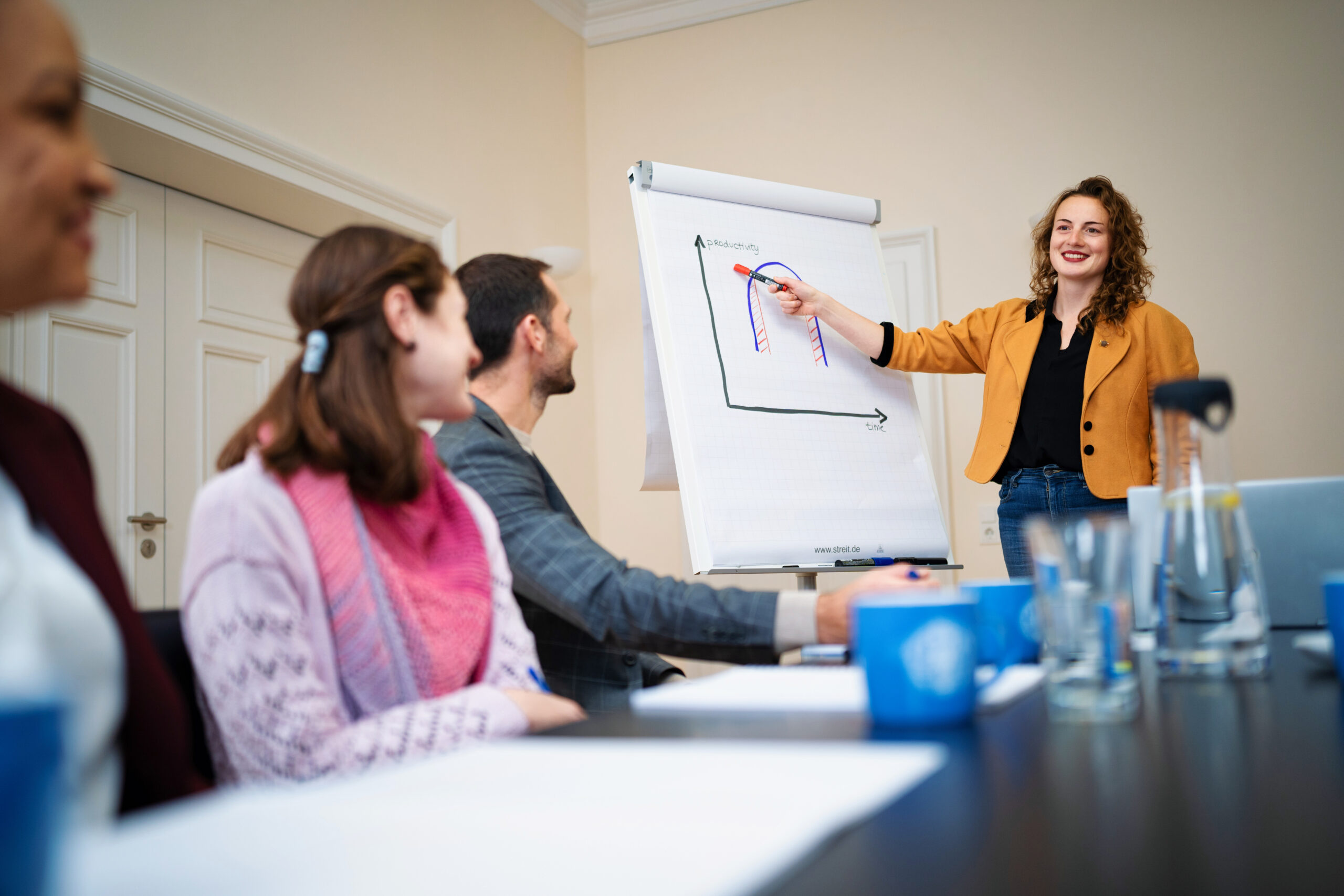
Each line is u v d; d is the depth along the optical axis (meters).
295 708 0.78
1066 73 3.60
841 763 0.43
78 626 0.51
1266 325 3.30
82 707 0.50
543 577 1.20
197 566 0.81
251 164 2.69
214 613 0.79
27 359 2.36
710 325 2.13
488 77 3.72
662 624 1.10
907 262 3.70
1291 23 3.36
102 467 2.52
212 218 2.87
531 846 0.30
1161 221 3.44
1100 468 2.20
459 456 1.30
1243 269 3.34
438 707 0.78
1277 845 0.33
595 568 1.17
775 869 0.29
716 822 0.33
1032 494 2.28
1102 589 0.59
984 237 3.64
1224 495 0.76
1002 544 2.38
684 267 2.16
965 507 3.59
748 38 4.04
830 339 2.27
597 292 4.20
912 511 2.19
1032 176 3.61
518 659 1.03
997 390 2.37
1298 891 0.29
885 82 3.82
